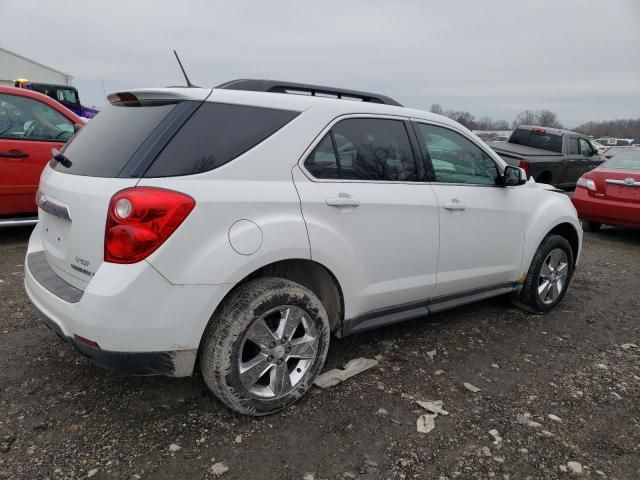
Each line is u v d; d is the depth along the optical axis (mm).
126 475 2148
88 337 2145
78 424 2475
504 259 3893
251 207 2387
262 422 2568
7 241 5770
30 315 3705
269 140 2535
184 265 2193
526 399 2936
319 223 2635
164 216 2135
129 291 2098
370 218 2891
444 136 3516
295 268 2812
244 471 2209
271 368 2576
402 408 2764
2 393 2703
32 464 2184
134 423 2504
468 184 3578
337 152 2818
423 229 3197
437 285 3410
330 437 2477
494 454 2420
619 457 2453
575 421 2736
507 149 11633
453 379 3119
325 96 3129
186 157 2293
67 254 2396
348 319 2943
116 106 2764
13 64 37781
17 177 5391
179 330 2223
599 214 7750
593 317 4371
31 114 5531
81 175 2396
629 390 3100
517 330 3979
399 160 3164
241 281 2527
